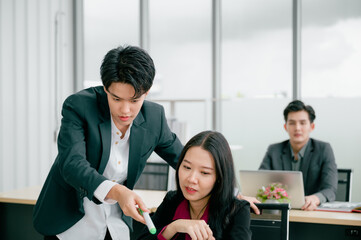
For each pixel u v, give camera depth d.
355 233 2.12
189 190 1.35
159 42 4.59
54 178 1.56
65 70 4.70
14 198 2.52
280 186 2.25
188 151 1.37
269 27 4.21
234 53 4.34
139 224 2.44
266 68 4.23
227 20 4.36
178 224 1.33
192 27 4.48
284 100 4.17
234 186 1.40
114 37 4.74
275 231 1.68
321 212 2.23
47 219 1.59
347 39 3.94
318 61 4.04
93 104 1.50
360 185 3.91
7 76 4.01
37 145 4.32
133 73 1.25
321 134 4.03
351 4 3.91
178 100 3.88
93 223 1.65
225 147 1.37
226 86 4.38
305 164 2.73
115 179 1.62
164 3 4.57
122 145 1.59
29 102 4.24
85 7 4.82
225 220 1.39
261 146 4.25
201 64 4.45
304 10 4.07
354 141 3.94
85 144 1.48
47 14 4.45
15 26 4.09
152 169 2.94
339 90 3.98
